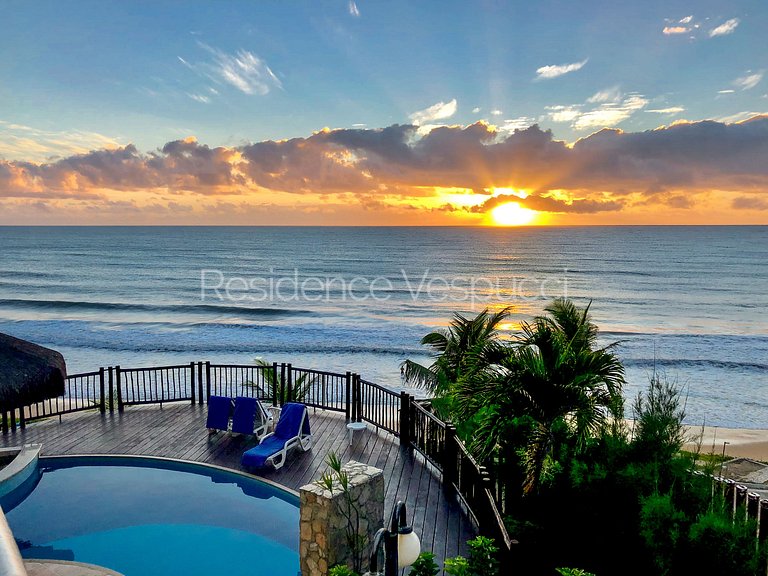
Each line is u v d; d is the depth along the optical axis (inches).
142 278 3206.2
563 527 302.0
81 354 1341.0
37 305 2165.4
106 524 322.3
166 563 283.0
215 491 365.4
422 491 346.0
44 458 405.7
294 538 308.3
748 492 267.3
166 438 449.4
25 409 578.9
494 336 518.0
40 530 315.3
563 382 340.8
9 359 161.2
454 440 348.8
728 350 1455.5
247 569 277.6
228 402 460.4
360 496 259.3
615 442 327.6
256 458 378.3
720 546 235.9
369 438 449.7
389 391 450.3
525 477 351.3
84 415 508.1
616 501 296.4
